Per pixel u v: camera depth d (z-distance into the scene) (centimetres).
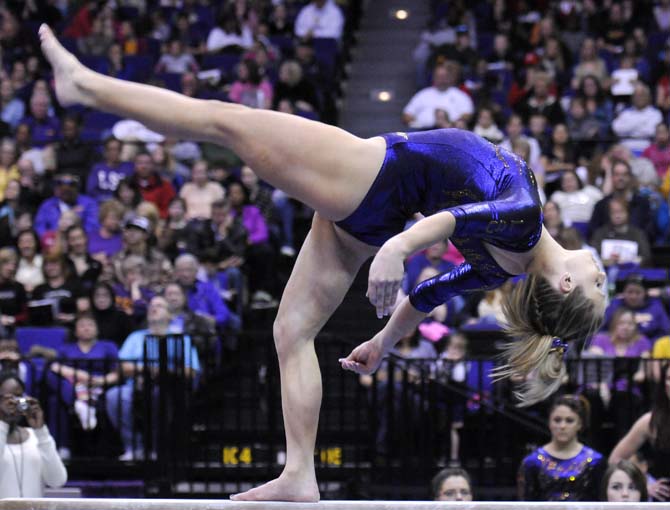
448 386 1533
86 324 1641
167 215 2036
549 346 697
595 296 701
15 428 1223
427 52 2689
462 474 1132
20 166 2131
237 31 2745
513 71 2575
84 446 1584
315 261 724
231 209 1994
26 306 1783
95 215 2048
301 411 712
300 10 2919
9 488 1200
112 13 2814
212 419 1723
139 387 1598
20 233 1894
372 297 628
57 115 2511
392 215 704
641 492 1096
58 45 698
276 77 2536
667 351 1527
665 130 2164
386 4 3117
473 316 1744
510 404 1548
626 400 1457
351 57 2916
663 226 2019
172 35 2819
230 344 1762
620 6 2778
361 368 802
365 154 692
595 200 1978
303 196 689
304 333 723
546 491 1179
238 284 1867
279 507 688
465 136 714
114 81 688
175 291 1688
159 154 2153
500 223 662
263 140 681
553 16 2781
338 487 1564
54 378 1614
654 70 2489
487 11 2878
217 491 1544
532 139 2152
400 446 1569
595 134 2281
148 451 1523
